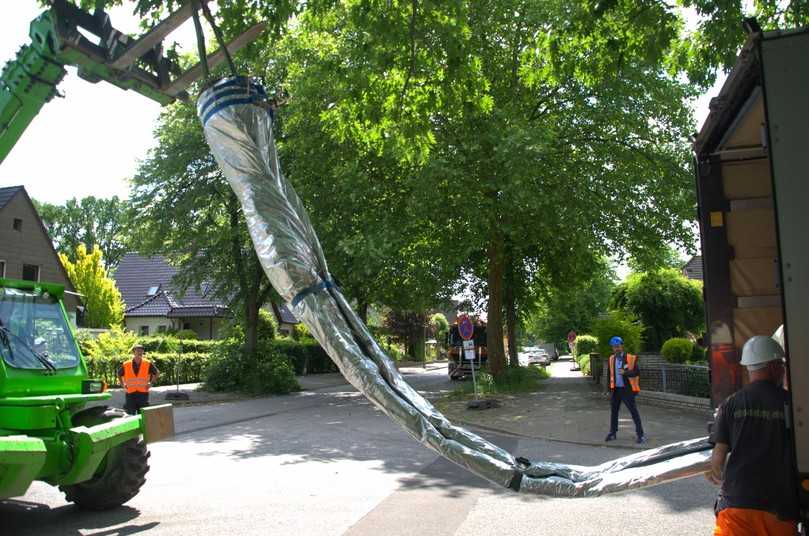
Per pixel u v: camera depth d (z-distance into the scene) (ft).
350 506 25.72
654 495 26.73
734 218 16.70
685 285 82.07
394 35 25.22
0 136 21.84
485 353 106.11
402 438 44.65
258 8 24.07
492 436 45.96
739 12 25.00
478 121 58.34
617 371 41.65
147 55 20.31
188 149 77.41
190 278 84.43
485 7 58.59
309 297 12.05
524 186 55.57
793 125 10.53
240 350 84.23
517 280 92.68
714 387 16.20
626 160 65.62
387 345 180.34
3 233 102.17
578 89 63.67
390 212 64.80
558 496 11.60
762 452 11.89
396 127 28.09
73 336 27.55
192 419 56.59
